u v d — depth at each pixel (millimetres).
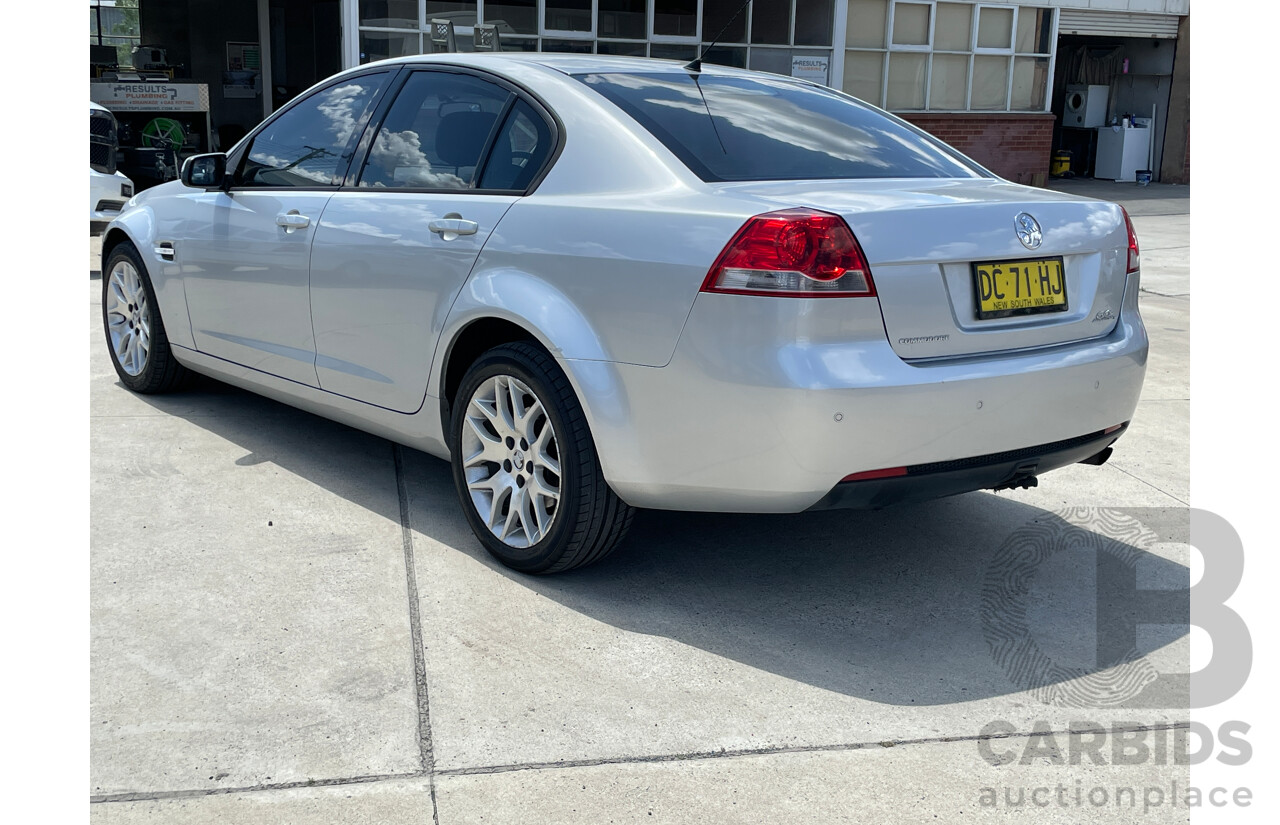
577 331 2914
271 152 4133
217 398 5016
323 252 3707
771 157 3111
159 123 14188
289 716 2449
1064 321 2959
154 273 4645
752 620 2992
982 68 17016
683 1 14227
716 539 3561
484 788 2209
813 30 15062
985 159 17328
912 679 2703
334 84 4016
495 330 3287
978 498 4027
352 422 3840
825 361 2574
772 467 2648
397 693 2559
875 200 2740
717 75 3611
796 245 2564
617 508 3035
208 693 2531
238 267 4121
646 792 2213
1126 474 4301
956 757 2373
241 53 17812
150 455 4164
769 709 2545
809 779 2275
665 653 2793
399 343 3475
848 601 3129
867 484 2664
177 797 2152
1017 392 2781
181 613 2914
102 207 9180
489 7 13180
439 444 3477
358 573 3195
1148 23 19375
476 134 3398
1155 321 7520
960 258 2727
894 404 2607
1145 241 12125
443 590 3105
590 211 2941
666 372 2754
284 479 3963
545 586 3158
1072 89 21859
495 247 3133
